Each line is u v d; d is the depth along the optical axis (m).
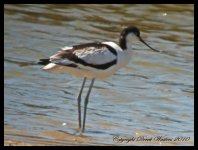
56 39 19.73
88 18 22.03
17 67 17.19
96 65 13.49
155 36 20.95
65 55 13.41
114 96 15.95
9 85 15.87
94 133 13.12
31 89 15.78
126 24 21.80
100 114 14.52
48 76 16.83
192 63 18.94
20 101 14.77
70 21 21.50
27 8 22.25
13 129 12.76
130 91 16.41
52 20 21.47
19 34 19.77
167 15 23.00
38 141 12.08
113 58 13.64
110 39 20.28
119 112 14.79
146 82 17.20
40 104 14.73
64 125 13.48
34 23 20.89
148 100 15.85
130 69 18.08
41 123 13.42
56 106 14.76
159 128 13.81
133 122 14.12
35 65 17.47
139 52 19.31
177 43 20.53
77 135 12.88
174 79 17.69
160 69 18.34
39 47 18.91
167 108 15.36
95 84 16.64
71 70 13.55
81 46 13.62
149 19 22.50
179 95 16.38
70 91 15.99
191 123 14.34
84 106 13.62
